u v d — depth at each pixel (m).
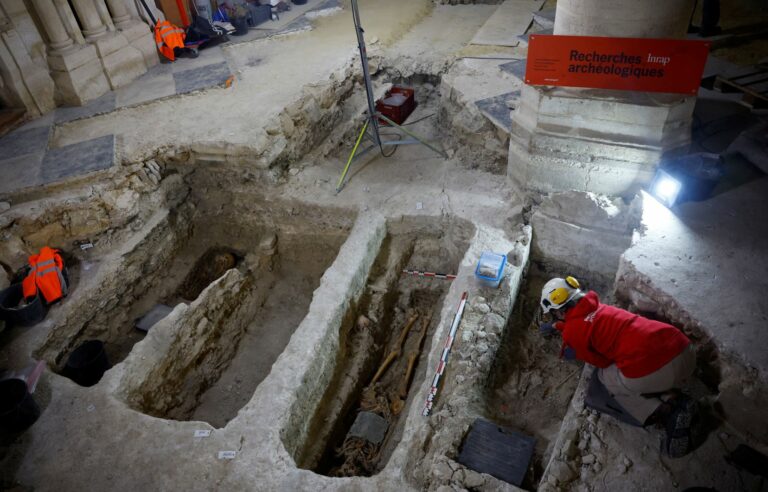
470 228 5.54
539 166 5.28
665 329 3.18
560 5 4.66
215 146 6.11
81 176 5.71
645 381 3.13
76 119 6.89
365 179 6.40
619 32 4.30
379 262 5.78
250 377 5.42
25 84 6.84
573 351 4.11
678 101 4.37
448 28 8.99
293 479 3.57
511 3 9.39
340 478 3.56
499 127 5.98
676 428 3.16
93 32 7.29
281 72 7.64
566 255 5.18
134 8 7.86
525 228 5.18
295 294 6.24
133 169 5.97
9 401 4.13
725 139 5.03
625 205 4.79
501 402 4.24
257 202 6.36
